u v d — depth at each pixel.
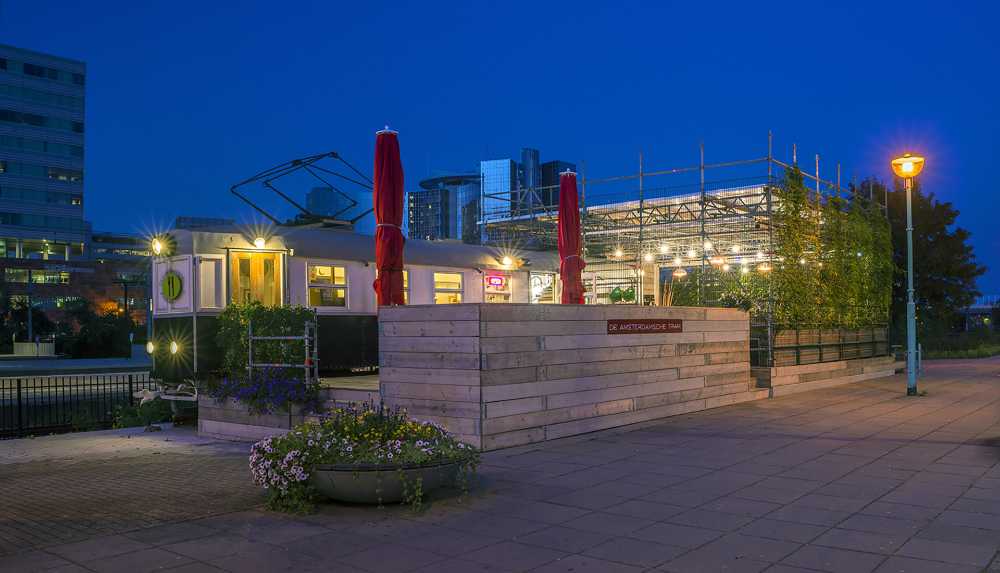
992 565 5.16
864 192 38.84
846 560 5.30
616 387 12.45
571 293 18.34
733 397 15.70
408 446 7.11
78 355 55.00
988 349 39.19
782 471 8.50
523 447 10.41
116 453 12.04
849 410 14.47
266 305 15.18
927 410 14.36
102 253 134.25
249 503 7.30
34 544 5.87
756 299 18.39
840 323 21.69
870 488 7.58
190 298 14.57
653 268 27.61
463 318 10.30
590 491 7.61
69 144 113.38
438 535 6.09
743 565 5.23
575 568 5.23
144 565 5.33
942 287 38.31
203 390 13.83
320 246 15.96
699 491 7.54
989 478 8.02
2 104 107.00
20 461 11.41
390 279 13.09
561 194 18.61
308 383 12.34
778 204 20.48
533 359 10.91
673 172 23.20
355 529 6.30
